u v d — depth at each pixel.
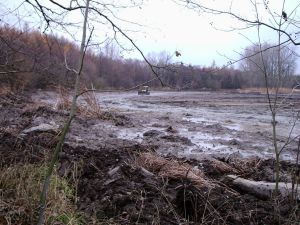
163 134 11.91
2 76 8.38
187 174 6.01
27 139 7.60
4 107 13.78
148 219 4.92
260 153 9.94
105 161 6.96
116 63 32.94
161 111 21.19
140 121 15.19
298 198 5.52
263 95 44.44
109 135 11.24
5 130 8.23
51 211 4.79
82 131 11.39
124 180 5.89
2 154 6.44
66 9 4.54
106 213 5.09
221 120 17.48
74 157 6.79
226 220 5.11
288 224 4.92
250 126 15.62
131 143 10.01
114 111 18.06
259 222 5.11
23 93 16.45
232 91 52.53
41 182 5.43
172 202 5.38
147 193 5.51
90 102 15.74
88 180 6.00
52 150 7.05
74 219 4.78
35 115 13.09
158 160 7.06
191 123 15.44
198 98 37.56
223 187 6.13
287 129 14.83
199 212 5.34
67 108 15.52
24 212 4.70
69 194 5.44
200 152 9.65
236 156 9.10
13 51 6.27
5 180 5.26
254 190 5.96
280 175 6.91
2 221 4.53
